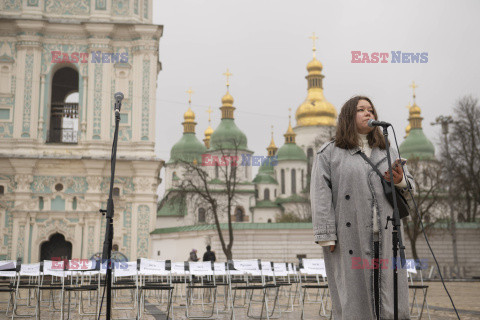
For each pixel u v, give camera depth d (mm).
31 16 44969
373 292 5113
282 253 46219
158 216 74188
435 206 51719
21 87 44250
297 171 84375
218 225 44781
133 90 45375
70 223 42719
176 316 13305
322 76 90812
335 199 5438
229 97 82812
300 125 88688
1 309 15133
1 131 43750
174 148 84500
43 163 43531
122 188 44188
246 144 81938
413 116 84062
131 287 11570
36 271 13391
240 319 12461
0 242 42000
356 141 5492
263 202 82000
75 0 46000
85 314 13547
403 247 5168
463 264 47844
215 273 14070
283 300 18016
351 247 5254
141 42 45625
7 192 42906
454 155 48906
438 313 13375
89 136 44469
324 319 12344
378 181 5344
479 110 49094
